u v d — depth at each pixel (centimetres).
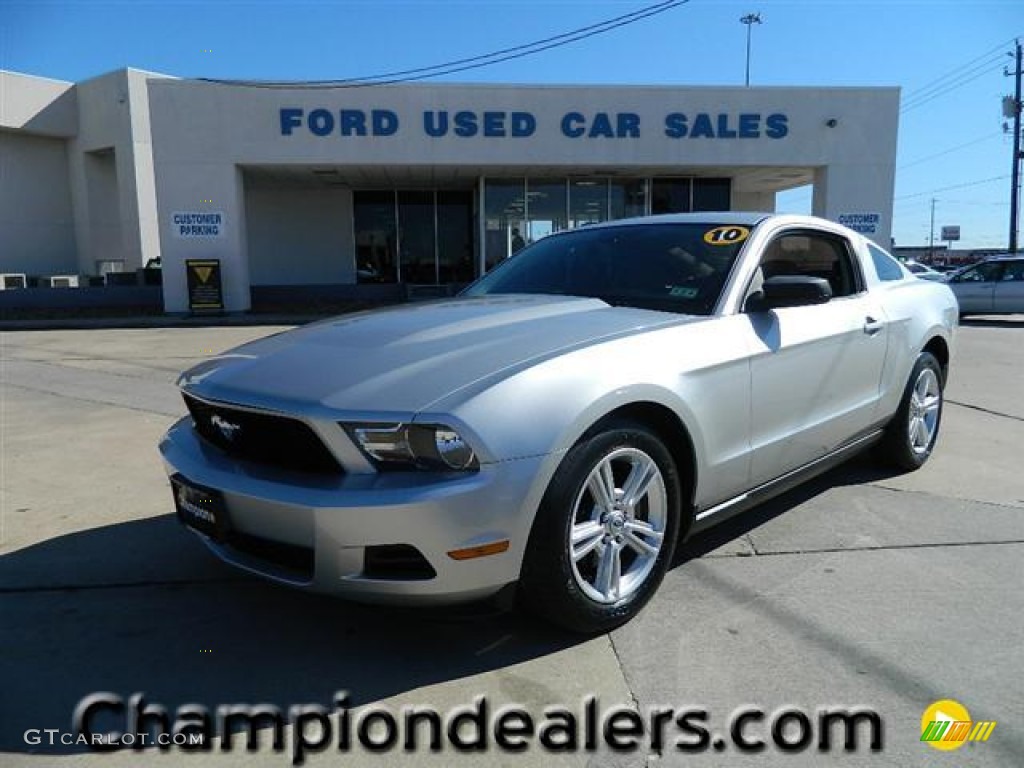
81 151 3206
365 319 362
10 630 320
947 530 421
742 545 400
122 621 328
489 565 267
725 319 355
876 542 404
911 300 509
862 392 452
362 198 2464
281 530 271
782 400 379
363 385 276
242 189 2056
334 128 1975
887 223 2073
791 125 2034
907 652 295
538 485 273
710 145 2028
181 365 1134
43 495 496
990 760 236
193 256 2022
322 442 267
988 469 538
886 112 2041
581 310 351
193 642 310
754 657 293
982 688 272
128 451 608
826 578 360
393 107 1975
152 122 1959
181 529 434
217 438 311
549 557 281
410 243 2486
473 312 352
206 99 1953
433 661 295
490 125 1992
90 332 1730
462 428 259
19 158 3128
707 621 320
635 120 2011
